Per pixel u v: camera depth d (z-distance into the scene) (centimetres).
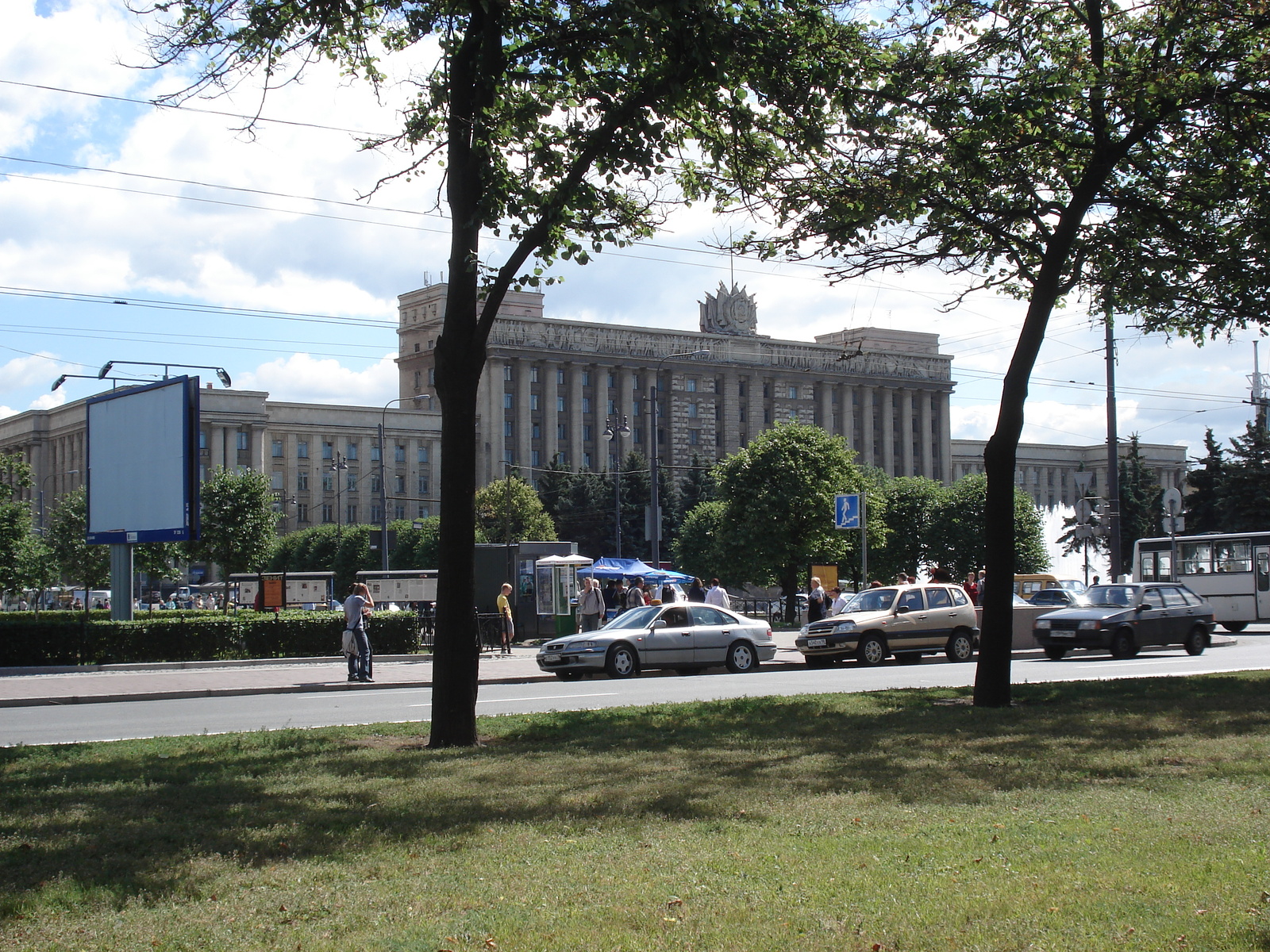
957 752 1106
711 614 2616
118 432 3253
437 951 514
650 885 617
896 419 13950
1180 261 1703
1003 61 1526
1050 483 14550
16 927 564
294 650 3042
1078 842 702
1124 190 1664
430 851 716
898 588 2814
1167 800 845
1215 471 6462
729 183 1491
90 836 774
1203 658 2784
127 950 526
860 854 678
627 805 855
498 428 11481
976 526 8081
